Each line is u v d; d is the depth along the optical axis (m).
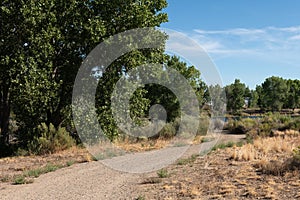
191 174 9.27
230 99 63.62
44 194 7.33
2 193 7.44
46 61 13.94
